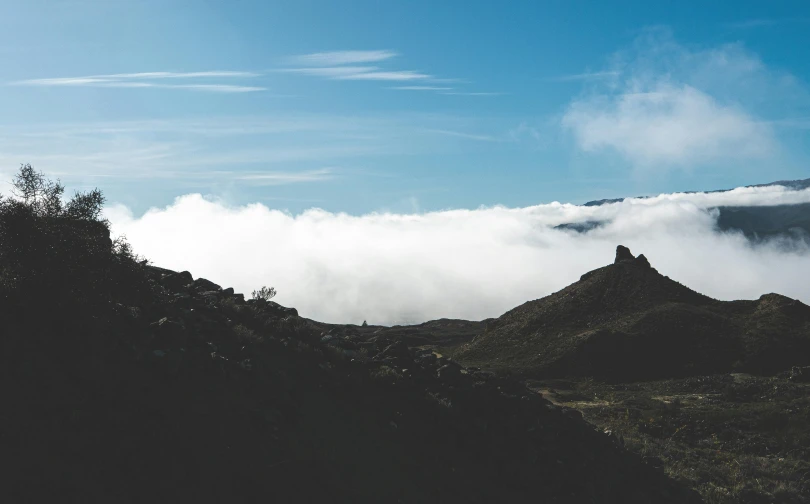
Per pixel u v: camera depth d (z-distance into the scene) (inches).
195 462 429.1
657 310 2787.9
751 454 1196.5
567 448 684.1
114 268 582.2
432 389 670.5
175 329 550.0
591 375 2373.3
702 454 1120.2
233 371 541.6
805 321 2640.3
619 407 1606.8
